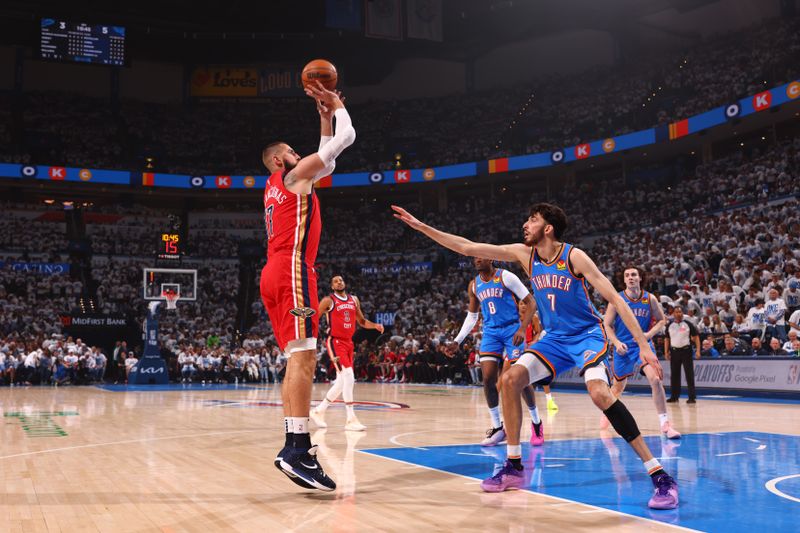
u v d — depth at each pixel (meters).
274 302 4.02
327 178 32.91
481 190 35.91
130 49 36.16
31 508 3.48
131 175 31.73
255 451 5.72
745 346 13.91
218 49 36.91
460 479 4.34
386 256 32.69
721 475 4.47
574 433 7.03
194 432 7.28
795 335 12.94
